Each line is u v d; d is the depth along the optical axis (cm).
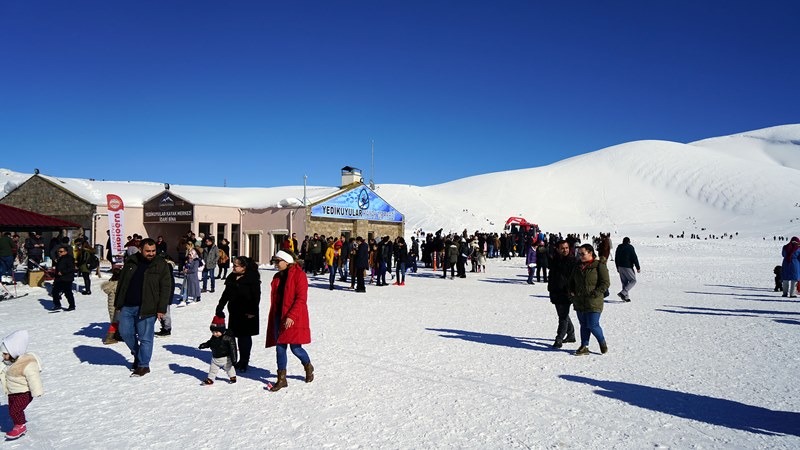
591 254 858
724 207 14550
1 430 529
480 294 1706
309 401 616
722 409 593
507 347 905
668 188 16600
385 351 866
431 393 646
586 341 862
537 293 1750
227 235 3058
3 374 506
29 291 1625
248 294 733
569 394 645
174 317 1205
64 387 670
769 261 3775
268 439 502
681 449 484
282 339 661
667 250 5478
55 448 482
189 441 497
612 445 491
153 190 3400
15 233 2617
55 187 3019
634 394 646
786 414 577
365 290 1764
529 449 480
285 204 2933
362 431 523
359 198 3288
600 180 17488
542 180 17588
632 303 1515
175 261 3109
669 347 913
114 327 918
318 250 2297
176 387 673
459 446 486
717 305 1470
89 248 1597
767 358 833
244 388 670
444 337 985
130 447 483
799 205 13475
